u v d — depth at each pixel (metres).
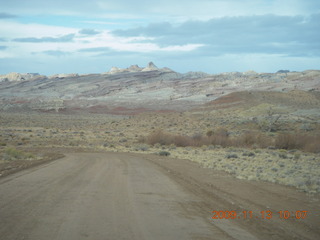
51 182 13.91
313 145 44.12
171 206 10.16
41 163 22.11
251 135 52.75
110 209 9.41
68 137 63.09
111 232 7.28
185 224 8.20
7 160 23.86
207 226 8.14
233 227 8.23
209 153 36.88
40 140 55.91
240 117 88.06
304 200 12.18
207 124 81.75
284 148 46.69
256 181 16.39
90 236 6.96
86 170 18.72
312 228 8.58
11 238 6.73
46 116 129.38
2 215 8.45
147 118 95.50
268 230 8.17
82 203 10.06
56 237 6.85
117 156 31.58
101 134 72.62
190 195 12.12
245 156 31.84
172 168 21.17
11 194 11.14
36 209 9.16
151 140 54.41
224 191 13.27
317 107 100.25
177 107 179.88
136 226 7.81
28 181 14.00
